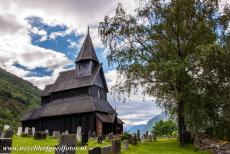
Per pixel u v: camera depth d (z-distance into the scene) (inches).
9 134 1071.0
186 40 1311.5
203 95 1180.5
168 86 1245.7
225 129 1157.7
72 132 1974.7
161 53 1305.4
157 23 1320.1
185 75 1208.2
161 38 1334.9
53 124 2091.5
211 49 1104.8
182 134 1263.5
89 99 2020.2
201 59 1139.3
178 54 1305.4
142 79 1286.9
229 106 1159.6
